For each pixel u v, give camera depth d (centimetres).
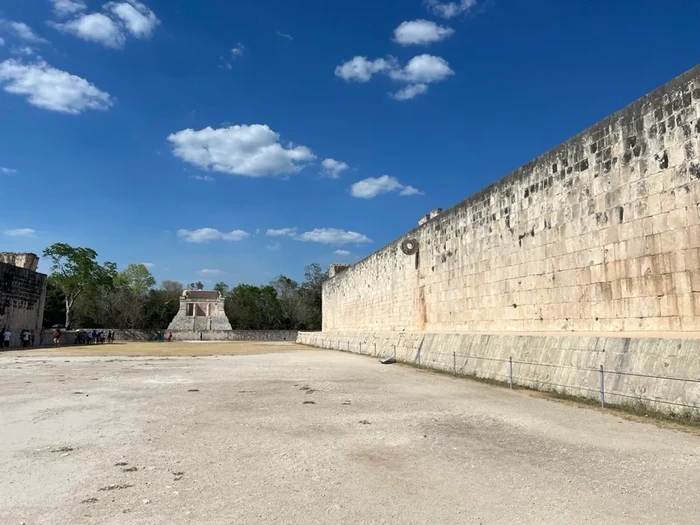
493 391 1312
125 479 579
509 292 1761
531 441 759
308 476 590
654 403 952
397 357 2544
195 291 8438
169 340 6431
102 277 6078
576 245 1411
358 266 4012
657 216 1135
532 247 1625
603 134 1317
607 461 648
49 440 770
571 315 1426
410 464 640
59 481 572
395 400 1165
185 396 1236
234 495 526
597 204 1330
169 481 571
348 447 725
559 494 528
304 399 1184
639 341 1024
